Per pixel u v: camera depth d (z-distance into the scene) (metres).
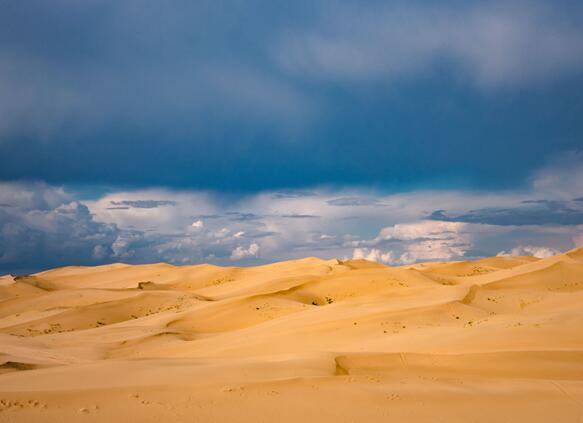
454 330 29.23
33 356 27.20
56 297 73.19
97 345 36.97
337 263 98.06
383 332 32.31
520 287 50.97
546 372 20.33
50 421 12.64
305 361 19.95
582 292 42.47
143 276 110.50
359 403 14.85
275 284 71.56
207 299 67.06
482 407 15.07
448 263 104.94
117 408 13.77
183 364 20.59
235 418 13.30
